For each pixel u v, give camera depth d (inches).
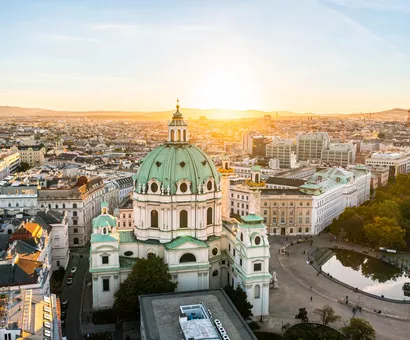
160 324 4473.4
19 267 5152.6
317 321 5949.8
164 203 6294.3
